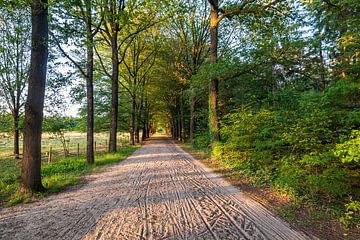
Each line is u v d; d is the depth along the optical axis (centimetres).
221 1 1440
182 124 2997
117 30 1634
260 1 1123
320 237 358
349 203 456
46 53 659
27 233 378
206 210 484
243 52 1213
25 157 618
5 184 730
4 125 1509
